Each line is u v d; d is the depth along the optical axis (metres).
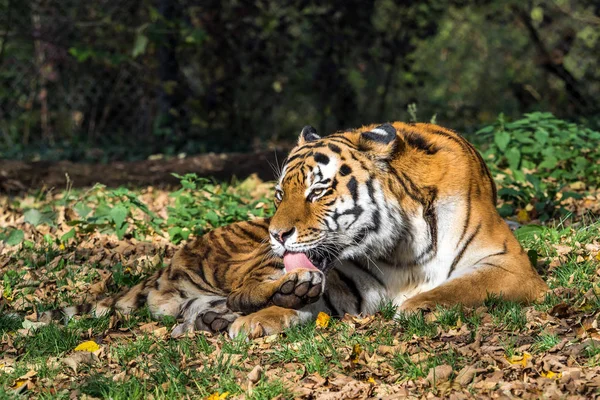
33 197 16.25
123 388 6.76
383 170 8.16
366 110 25.91
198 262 9.30
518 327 7.40
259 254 8.98
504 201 12.68
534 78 26.73
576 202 12.53
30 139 24.72
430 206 8.30
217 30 23.42
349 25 23.73
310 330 7.77
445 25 28.39
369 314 8.51
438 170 8.34
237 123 24.78
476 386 6.27
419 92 27.22
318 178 8.04
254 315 7.91
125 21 23.58
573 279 8.53
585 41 25.48
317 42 24.03
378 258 8.38
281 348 7.43
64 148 23.25
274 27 23.92
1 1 23.39
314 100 25.75
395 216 8.17
